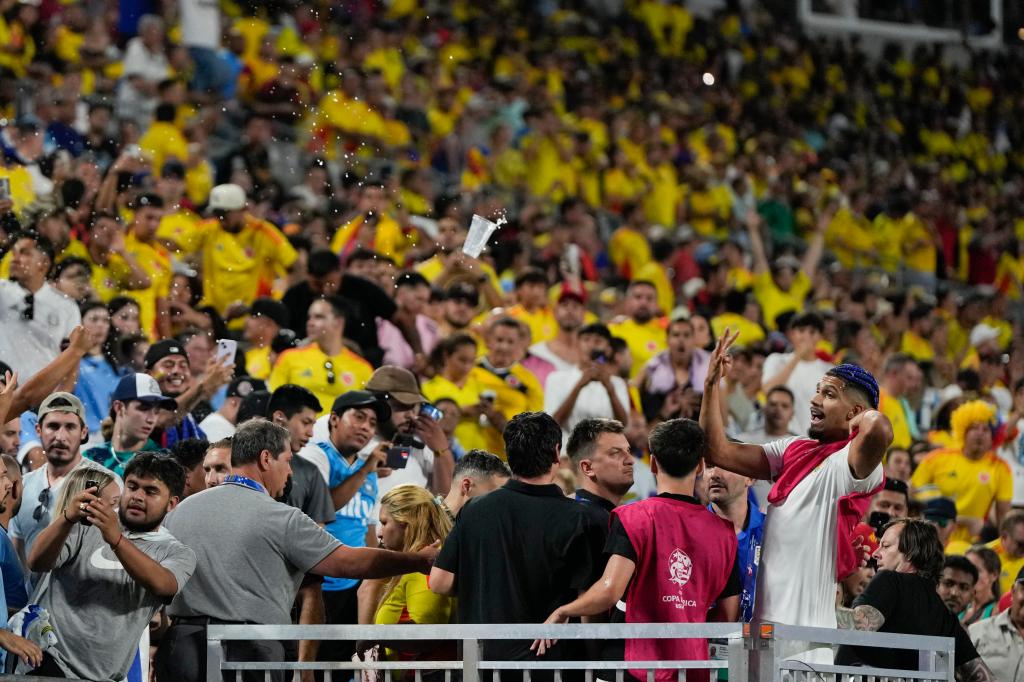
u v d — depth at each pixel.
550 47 62.41
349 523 21.34
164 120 43.22
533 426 16.66
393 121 51.03
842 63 72.44
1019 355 45.50
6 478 17.52
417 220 41.06
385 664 16.12
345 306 28.47
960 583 23.36
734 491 19.77
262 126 42.59
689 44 68.75
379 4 57.88
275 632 16.11
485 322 33.94
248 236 35.12
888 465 30.89
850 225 57.19
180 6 48.75
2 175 32.78
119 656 16.95
